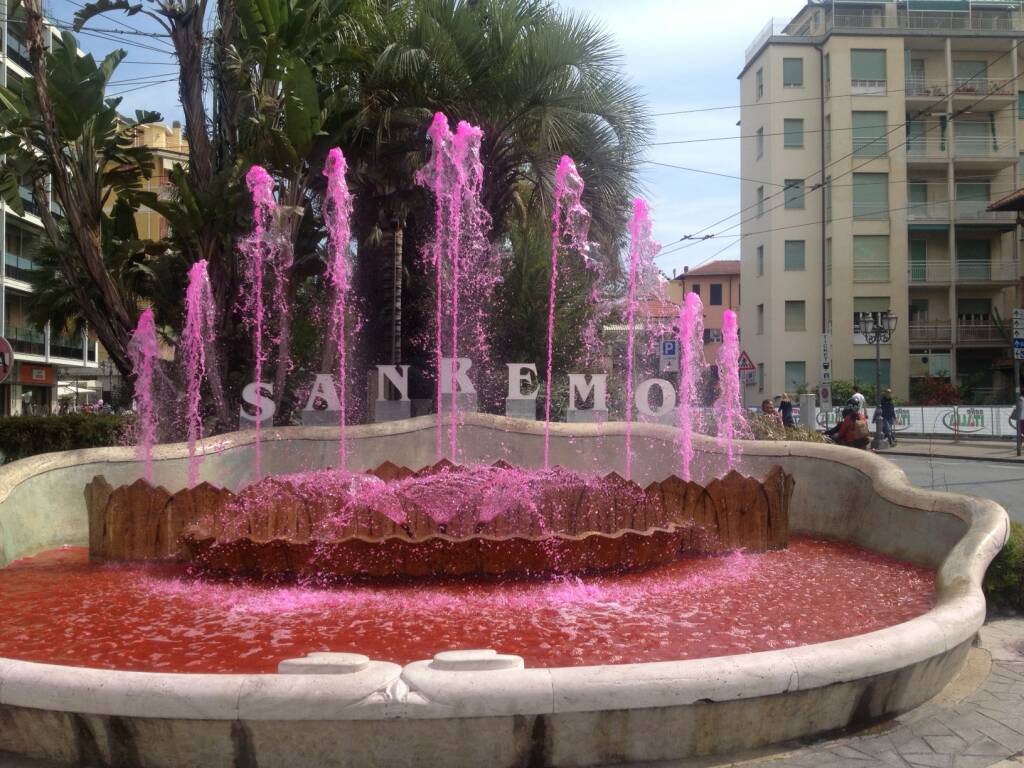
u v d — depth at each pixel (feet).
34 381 137.18
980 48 135.54
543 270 51.75
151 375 41.39
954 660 13.48
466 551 19.12
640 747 10.68
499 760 10.40
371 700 10.09
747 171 145.89
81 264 41.16
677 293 200.03
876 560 22.25
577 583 19.21
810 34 142.51
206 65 44.01
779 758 11.00
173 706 10.11
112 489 22.08
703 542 22.80
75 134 37.29
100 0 39.24
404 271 53.57
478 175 48.26
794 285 136.87
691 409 38.63
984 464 67.87
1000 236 136.46
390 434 32.12
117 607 17.38
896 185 133.49
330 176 41.98
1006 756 11.20
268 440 30.78
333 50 41.86
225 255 41.88
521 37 47.09
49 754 10.71
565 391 49.70
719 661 10.96
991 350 135.44
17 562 22.21
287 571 19.27
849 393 125.59
